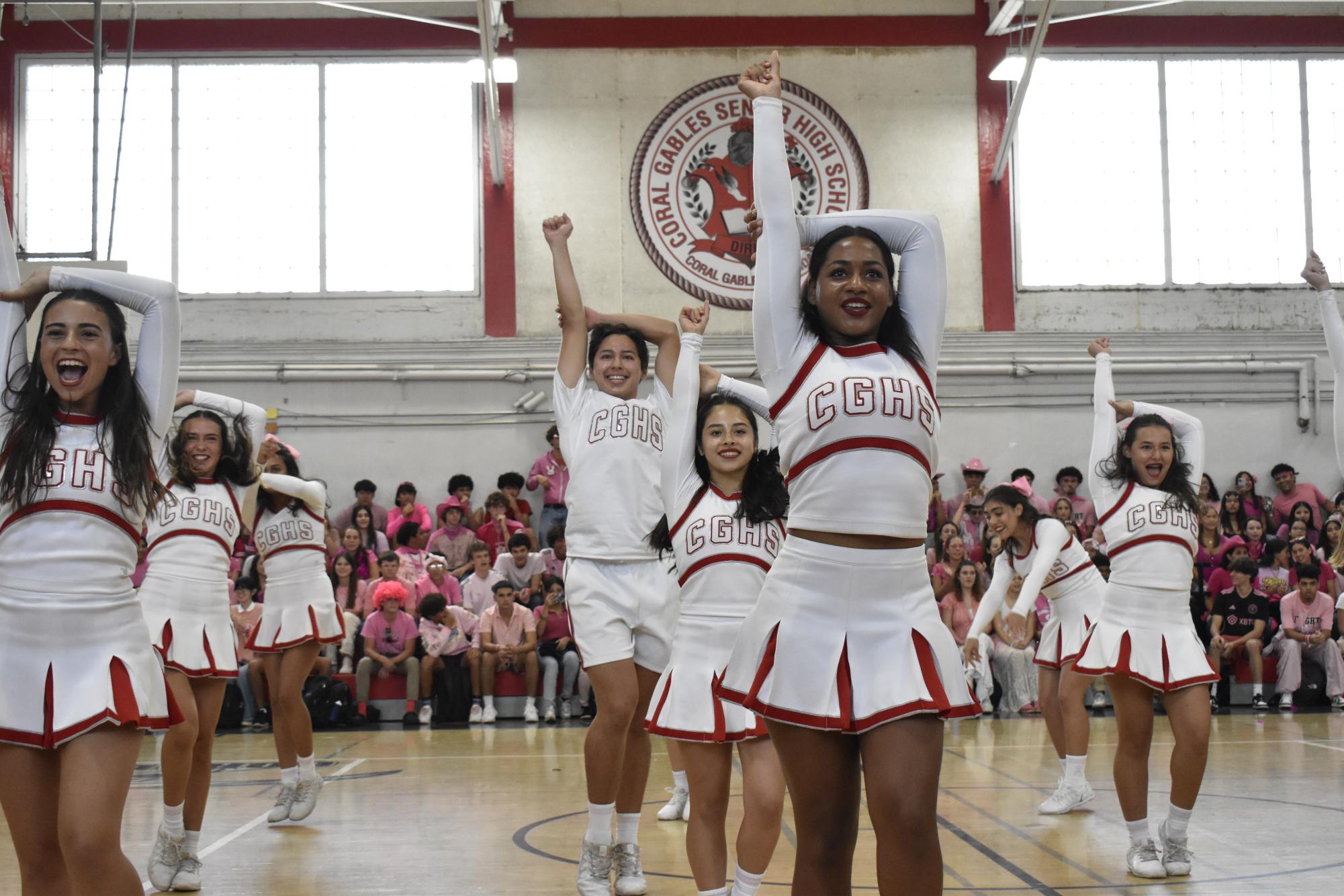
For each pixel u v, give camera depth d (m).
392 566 9.93
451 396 12.30
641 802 4.00
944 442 12.43
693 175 12.59
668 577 4.02
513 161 12.58
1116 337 12.61
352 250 12.59
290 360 12.34
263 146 12.68
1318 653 10.27
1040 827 4.93
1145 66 12.99
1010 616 5.10
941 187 12.66
